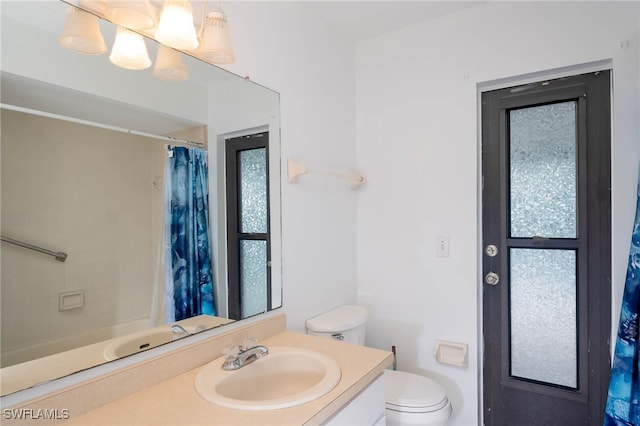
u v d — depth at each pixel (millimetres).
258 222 1518
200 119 1279
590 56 1614
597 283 1655
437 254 1971
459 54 1908
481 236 1913
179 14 979
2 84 814
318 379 1174
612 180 1592
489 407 1893
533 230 1804
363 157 2195
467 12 1886
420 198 2020
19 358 820
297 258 1726
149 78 1116
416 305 2031
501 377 1861
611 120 1625
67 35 925
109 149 1016
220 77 1356
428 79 1995
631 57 1529
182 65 1216
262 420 848
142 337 1072
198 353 1196
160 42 1049
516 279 1839
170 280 1165
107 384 945
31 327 844
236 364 1141
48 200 885
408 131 2057
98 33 984
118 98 1036
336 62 2049
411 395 1516
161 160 1154
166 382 1072
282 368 1255
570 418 1709
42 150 876
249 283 1461
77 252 937
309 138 1825
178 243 1196
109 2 902
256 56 1522
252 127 1496
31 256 852
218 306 1321
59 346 888
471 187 1879
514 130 1857
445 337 1948
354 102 2203
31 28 863
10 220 820
